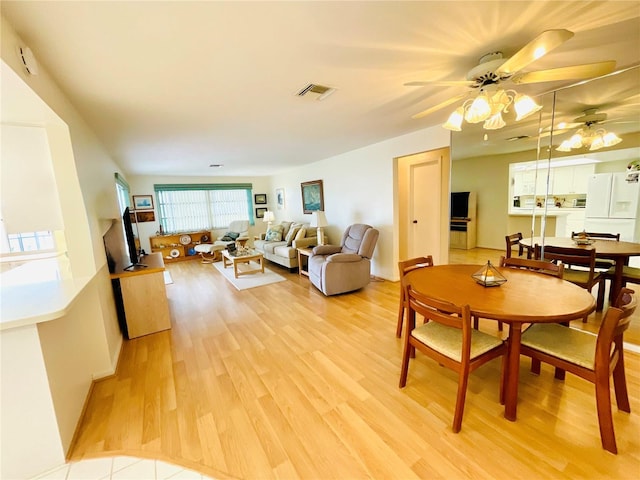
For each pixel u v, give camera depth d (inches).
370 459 56.9
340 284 154.1
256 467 56.4
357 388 78.5
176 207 289.6
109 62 65.4
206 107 99.2
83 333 84.0
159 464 58.2
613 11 53.2
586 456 55.1
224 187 310.8
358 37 60.1
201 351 102.7
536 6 51.4
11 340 55.5
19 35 52.4
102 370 87.9
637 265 93.7
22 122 77.9
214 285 189.2
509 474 52.4
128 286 113.3
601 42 65.5
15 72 50.6
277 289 174.1
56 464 59.4
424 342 70.9
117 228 147.6
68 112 82.0
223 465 57.2
